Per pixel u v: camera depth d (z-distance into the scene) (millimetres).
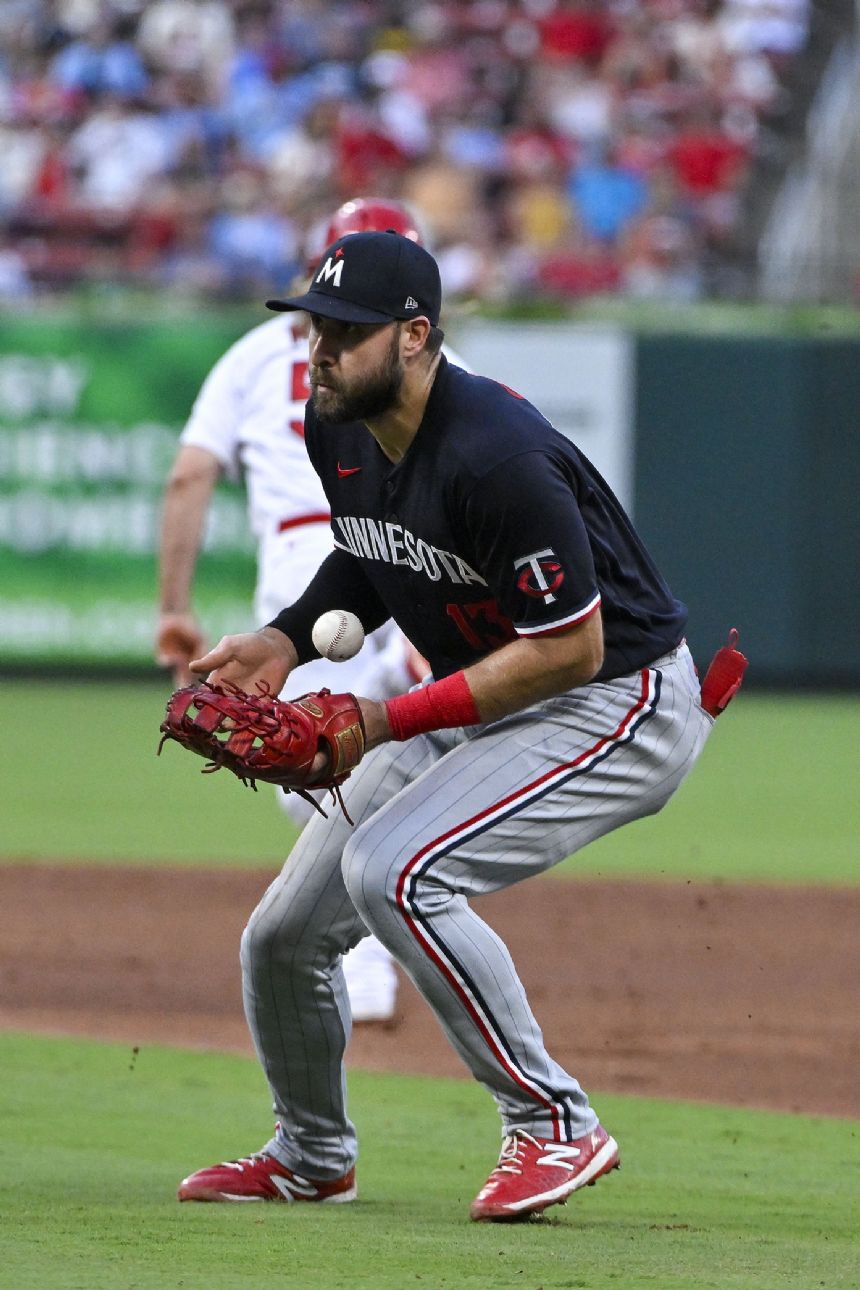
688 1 66062
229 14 66125
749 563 52438
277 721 11539
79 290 56562
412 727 11789
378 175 60281
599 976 22547
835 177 60969
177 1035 19359
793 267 56750
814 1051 18891
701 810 37406
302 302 11211
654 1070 18000
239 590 53562
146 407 54219
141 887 28359
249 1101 16469
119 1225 11555
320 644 12594
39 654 55812
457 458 11305
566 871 30422
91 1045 18750
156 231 58812
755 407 52062
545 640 11406
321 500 18953
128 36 65688
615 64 64688
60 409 54656
